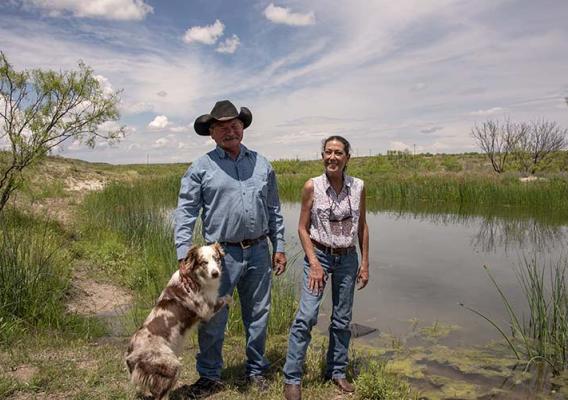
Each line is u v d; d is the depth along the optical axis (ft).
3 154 32.37
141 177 84.99
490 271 30.22
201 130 13.47
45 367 14.42
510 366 16.80
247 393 13.79
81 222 38.37
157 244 31.22
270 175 14.10
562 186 66.85
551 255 34.73
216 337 13.66
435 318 21.81
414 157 165.07
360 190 13.82
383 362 16.89
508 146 114.52
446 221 53.88
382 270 30.66
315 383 14.69
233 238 13.32
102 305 22.63
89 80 31.99
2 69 28.89
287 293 22.03
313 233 13.78
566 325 17.92
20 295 18.89
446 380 15.64
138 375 11.84
